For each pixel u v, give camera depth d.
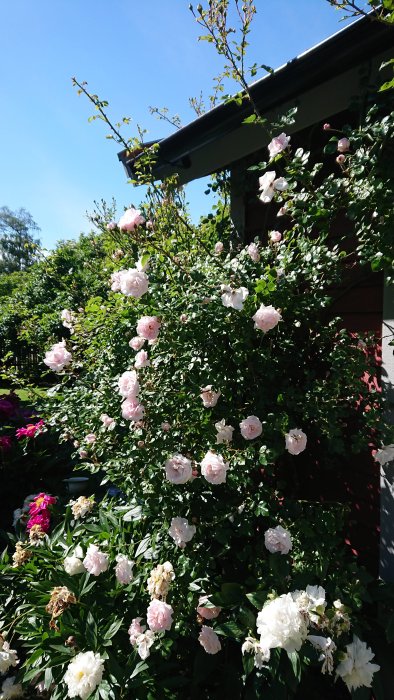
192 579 1.96
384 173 1.86
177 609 1.88
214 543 2.12
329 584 1.82
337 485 2.60
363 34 1.84
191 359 2.13
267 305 2.15
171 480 1.81
